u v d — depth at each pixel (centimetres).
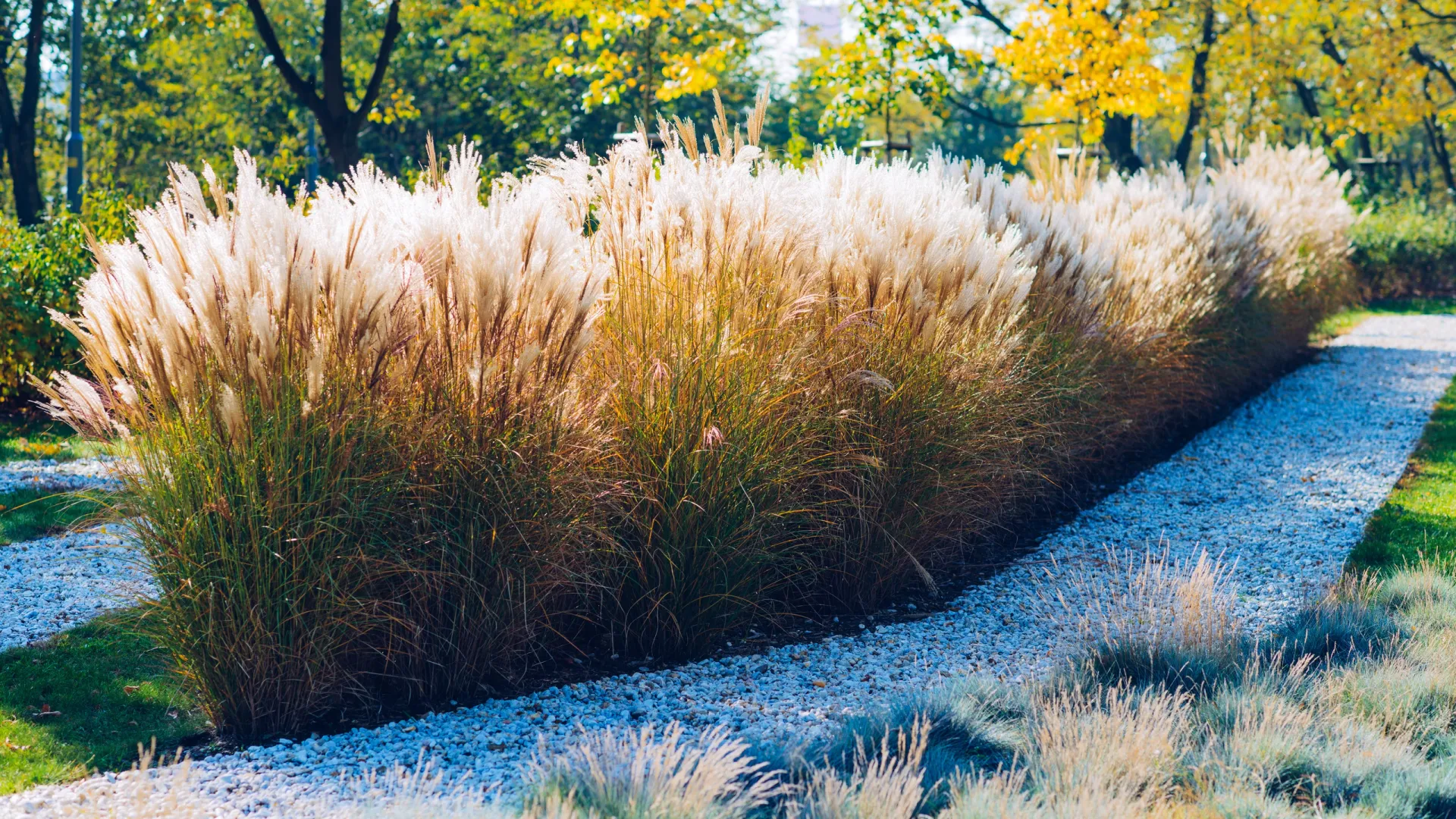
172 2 1856
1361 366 1481
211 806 346
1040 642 519
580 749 371
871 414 570
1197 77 2267
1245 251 1238
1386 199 2950
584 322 440
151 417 407
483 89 2727
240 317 392
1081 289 809
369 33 2805
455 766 380
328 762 382
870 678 475
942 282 614
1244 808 323
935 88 1669
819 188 660
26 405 1076
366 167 460
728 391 498
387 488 414
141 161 3272
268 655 406
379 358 408
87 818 334
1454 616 508
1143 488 860
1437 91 2998
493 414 434
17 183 2252
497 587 441
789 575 544
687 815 302
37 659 495
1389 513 752
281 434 396
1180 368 1030
